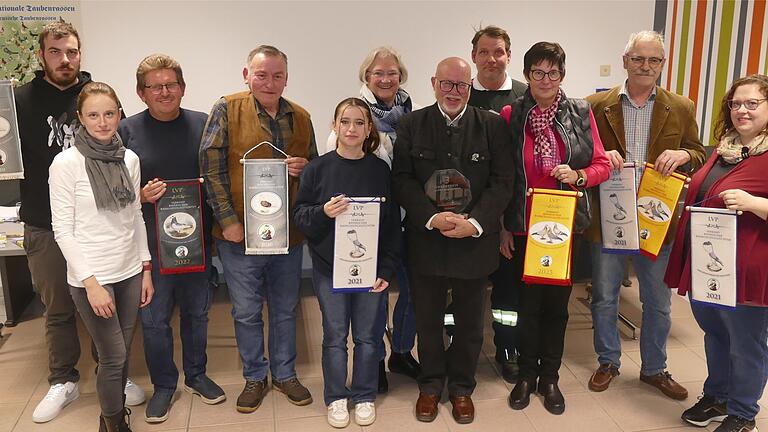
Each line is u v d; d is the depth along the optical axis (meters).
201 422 2.53
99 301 2.01
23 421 2.54
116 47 3.86
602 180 2.40
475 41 2.97
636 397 2.71
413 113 2.37
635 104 2.53
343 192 2.29
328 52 4.09
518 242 2.49
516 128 2.40
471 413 2.50
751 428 2.31
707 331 2.40
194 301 2.56
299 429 2.48
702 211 2.14
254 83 2.31
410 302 2.83
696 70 4.47
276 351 2.66
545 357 2.60
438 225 2.24
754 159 2.08
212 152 2.33
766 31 4.43
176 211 2.34
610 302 2.77
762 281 2.07
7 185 3.74
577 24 4.33
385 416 2.57
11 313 3.53
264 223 2.36
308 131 2.51
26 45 3.76
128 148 2.30
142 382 2.86
